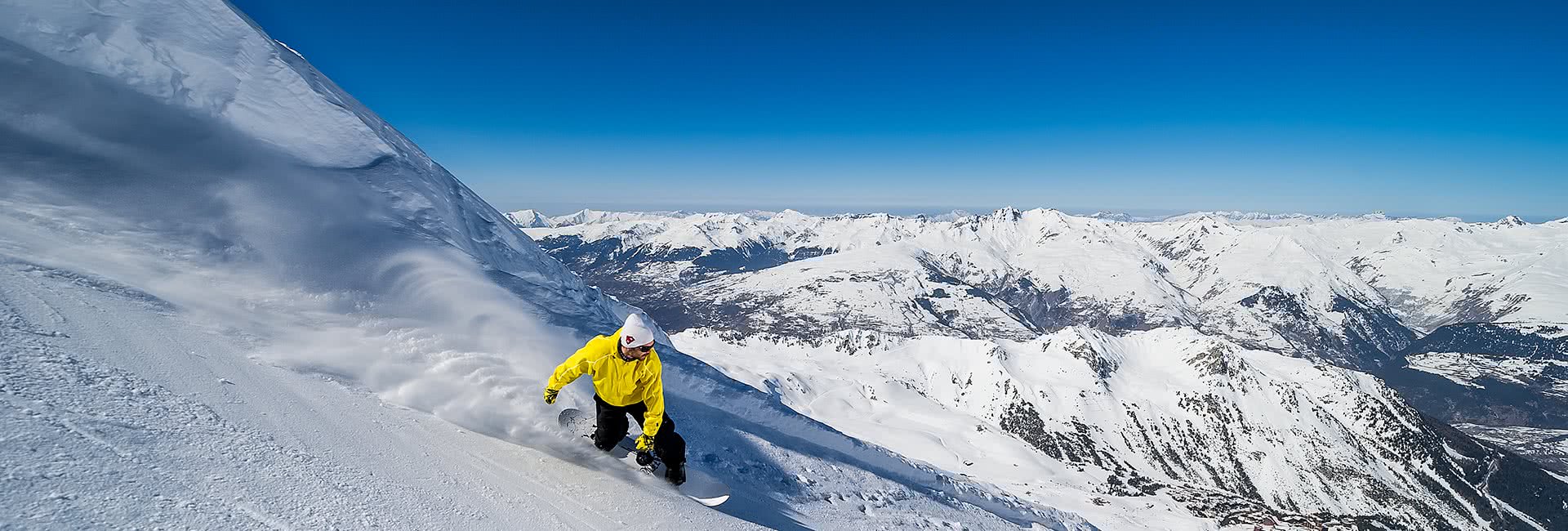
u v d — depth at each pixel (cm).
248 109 999
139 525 267
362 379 633
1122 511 13150
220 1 1109
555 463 649
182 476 321
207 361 503
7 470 258
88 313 480
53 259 555
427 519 405
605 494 619
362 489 401
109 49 885
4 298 432
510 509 491
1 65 774
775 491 955
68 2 883
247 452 380
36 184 670
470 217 1306
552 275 1457
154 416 371
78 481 275
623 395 689
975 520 1475
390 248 865
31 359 363
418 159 1341
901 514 1170
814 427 1393
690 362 1230
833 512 993
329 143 1066
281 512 333
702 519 675
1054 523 2006
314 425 475
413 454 512
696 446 955
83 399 349
